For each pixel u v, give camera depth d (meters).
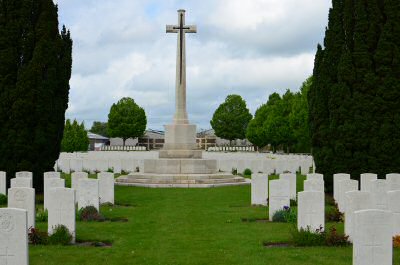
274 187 15.86
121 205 19.39
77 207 17.39
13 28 22.39
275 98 83.31
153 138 100.06
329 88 23.17
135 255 11.07
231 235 13.25
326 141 22.94
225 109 91.50
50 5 23.23
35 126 22.17
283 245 12.17
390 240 9.14
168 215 16.69
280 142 67.88
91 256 10.91
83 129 69.75
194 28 29.05
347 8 22.80
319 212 12.55
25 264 9.22
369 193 12.08
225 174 28.08
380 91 21.77
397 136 21.55
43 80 22.38
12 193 13.12
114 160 36.12
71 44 25.20
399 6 22.02
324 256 10.84
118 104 88.88
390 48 21.86
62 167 35.47
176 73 29.25
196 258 10.80
